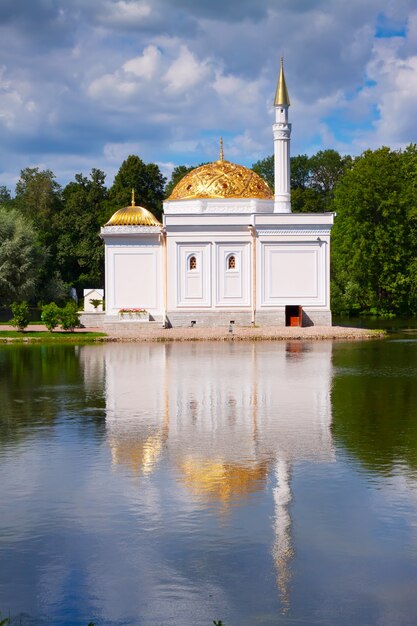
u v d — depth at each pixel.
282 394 28.34
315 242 62.41
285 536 13.36
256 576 11.88
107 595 11.36
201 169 68.94
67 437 20.88
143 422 22.98
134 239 63.38
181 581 11.75
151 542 13.13
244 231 62.84
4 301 79.19
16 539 13.32
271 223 62.16
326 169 131.25
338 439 20.44
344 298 88.38
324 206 122.38
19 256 78.31
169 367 37.50
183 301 63.16
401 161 90.31
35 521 14.12
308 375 33.88
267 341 53.88
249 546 12.95
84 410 25.09
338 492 15.70
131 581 11.77
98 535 13.45
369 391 28.95
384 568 12.13
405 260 87.31
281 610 10.90
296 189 115.00
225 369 36.44
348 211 87.44
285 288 62.59
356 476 16.84
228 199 66.06
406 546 12.93
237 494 15.60
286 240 62.44
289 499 15.27
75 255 100.56
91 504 15.02
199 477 16.83
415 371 35.22
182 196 67.69
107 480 16.62
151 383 31.59
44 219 104.44
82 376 34.06
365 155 88.94
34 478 16.81
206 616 10.77
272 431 21.53
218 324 62.78
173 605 11.05
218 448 19.48
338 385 30.64
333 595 11.31
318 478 16.70
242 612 10.85
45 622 10.65
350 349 47.22
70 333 57.56
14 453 19.03
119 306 63.56
